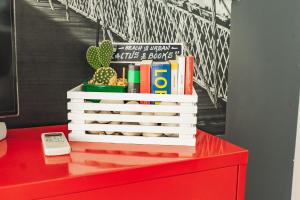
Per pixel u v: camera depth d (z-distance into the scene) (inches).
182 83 35.1
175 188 30.3
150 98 34.6
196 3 47.9
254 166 54.2
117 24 44.7
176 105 34.4
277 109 54.2
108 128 35.1
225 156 32.3
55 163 29.0
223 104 51.7
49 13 41.1
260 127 54.2
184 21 47.8
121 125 35.0
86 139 35.6
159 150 33.3
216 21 49.3
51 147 31.3
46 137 34.5
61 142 32.8
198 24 48.6
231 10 49.8
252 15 51.0
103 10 43.8
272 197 54.6
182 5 47.3
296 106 53.8
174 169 29.9
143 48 46.0
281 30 52.1
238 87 52.1
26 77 41.2
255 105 53.3
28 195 24.5
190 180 30.9
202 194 31.8
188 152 32.7
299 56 52.1
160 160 30.1
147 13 45.9
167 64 35.1
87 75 44.3
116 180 27.5
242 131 53.5
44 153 31.5
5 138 36.9
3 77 33.7
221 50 50.3
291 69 52.9
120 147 34.1
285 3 51.4
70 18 42.3
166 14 46.9
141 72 35.3
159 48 46.4
